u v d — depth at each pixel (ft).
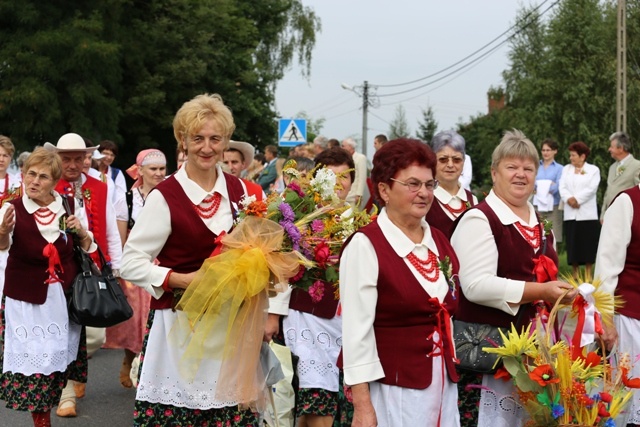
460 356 15.14
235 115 124.88
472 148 159.22
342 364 13.84
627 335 17.75
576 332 15.26
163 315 14.93
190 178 15.19
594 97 91.91
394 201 13.26
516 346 14.49
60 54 89.92
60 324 21.25
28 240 21.03
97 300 21.15
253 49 125.90
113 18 98.58
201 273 14.44
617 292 17.85
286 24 142.72
